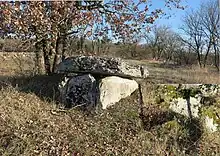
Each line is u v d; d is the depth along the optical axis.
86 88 8.60
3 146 6.12
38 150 6.22
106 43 13.39
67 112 8.13
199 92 8.62
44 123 7.22
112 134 7.30
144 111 8.10
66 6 9.29
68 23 10.23
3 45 12.02
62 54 11.50
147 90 8.95
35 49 11.34
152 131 7.52
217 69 37.00
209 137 7.52
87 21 10.10
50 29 9.53
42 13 9.02
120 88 8.82
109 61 8.84
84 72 8.96
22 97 8.47
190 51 48.97
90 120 7.80
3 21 9.02
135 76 9.13
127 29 11.29
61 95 8.80
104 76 8.94
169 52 54.22
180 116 8.03
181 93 8.66
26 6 8.81
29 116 7.34
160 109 8.23
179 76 19.20
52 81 9.96
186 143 7.25
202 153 7.04
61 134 6.93
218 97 8.58
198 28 48.41
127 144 7.01
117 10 10.94
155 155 6.75
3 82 9.70
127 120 7.86
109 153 6.59
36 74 11.35
